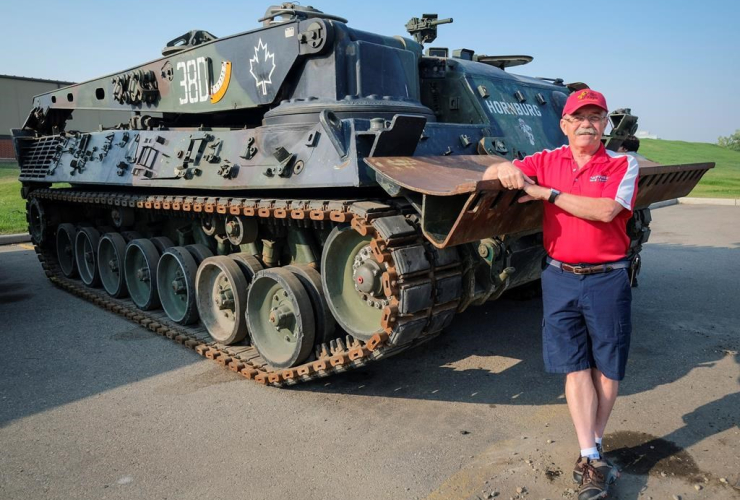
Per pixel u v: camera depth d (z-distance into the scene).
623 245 3.89
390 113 6.21
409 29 8.97
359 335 5.30
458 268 5.26
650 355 6.50
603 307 3.87
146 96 8.50
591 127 3.71
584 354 4.06
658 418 5.05
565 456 4.48
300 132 5.59
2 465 4.48
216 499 4.02
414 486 4.12
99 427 5.09
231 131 6.45
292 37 6.35
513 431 4.91
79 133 9.83
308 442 4.78
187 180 6.64
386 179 4.65
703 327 7.44
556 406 5.37
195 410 5.41
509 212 4.47
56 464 4.49
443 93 7.58
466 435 4.85
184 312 7.77
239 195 6.56
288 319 5.95
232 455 4.59
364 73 6.29
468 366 6.34
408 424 5.07
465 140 6.31
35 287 10.43
